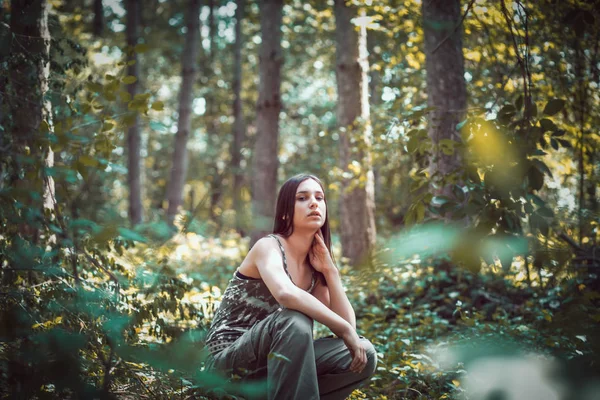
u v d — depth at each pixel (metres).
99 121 2.56
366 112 7.70
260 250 2.76
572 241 3.88
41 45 3.17
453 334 3.92
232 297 2.81
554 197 4.49
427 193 2.92
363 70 7.72
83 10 13.79
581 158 4.64
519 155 2.66
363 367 2.50
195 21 14.36
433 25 2.14
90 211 2.40
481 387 1.57
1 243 2.53
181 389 2.44
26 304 2.42
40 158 2.39
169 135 21.48
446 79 5.24
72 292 2.38
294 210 2.88
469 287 5.04
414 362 3.38
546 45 4.94
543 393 1.54
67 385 1.92
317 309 2.48
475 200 2.65
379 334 4.15
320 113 16.91
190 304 2.95
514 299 4.83
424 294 5.37
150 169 23.39
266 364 2.54
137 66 13.09
